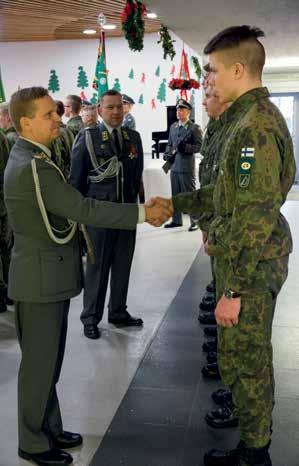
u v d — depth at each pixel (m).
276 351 3.17
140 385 2.80
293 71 11.16
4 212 4.13
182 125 6.95
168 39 5.66
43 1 7.19
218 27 5.83
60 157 4.29
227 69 1.74
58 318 2.07
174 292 4.38
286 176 1.74
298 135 11.83
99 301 3.46
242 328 1.75
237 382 1.83
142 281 4.71
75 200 1.98
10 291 2.05
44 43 10.16
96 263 3.37
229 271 1.70
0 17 8.15
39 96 1.94
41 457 2.13
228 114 1.88
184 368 2.98
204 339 3.39
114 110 3.25
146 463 2.15
